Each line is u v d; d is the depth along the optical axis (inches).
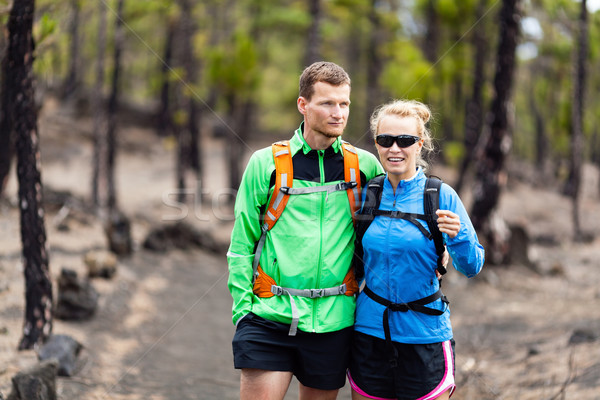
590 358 205.2
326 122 99.3
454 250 97.4
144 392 177.9
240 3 994.7
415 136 100.8
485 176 434.9
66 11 277.6
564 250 617.6
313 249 99.8
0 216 390.0
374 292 102.1
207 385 190.4
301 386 106.0
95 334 234.8
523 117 1478.8
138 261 386.0
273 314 98.9
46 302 193.6
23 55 181.0
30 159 186.7
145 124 1138.7
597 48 710.5
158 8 546.6
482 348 244.7
